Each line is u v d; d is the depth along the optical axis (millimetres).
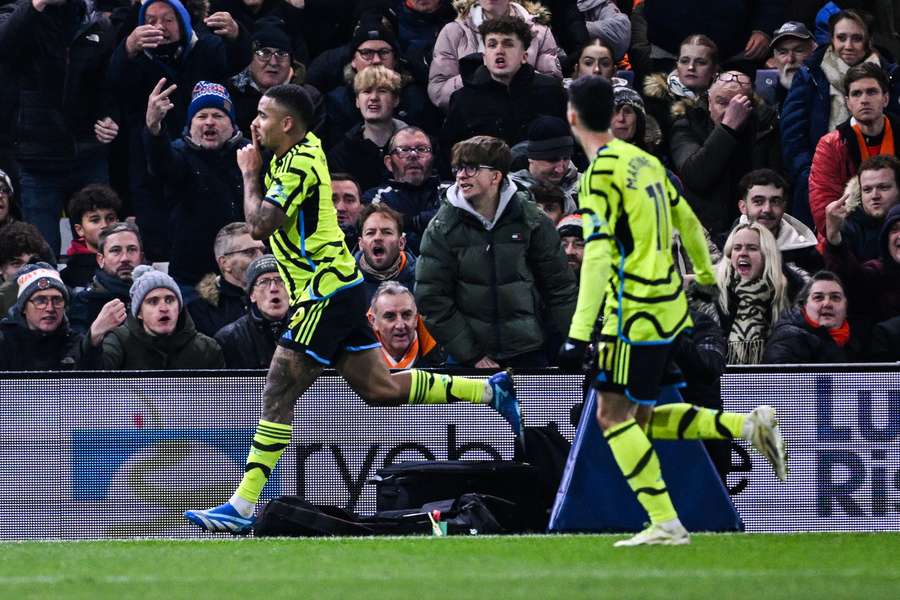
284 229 26094
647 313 22672
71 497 29406
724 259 32469
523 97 37750
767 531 28891
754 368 28891
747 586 19156
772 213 35094
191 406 29438
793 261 35188
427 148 36188
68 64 39438
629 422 23219
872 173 34500
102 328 30703
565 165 35156
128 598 18625
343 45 43406
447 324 29844
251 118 40188
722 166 37656
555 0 43094
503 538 25297
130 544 25797
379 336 30594
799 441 28922
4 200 36344
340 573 20844
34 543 26859
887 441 28812
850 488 28859
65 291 31422
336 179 35500
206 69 39781
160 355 30938
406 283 33125
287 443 26484
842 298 30984
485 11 39969
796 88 39031
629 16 45562
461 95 37969
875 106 36500
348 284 26188
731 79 38469
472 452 29391
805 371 28859
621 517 26297
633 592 18641
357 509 29469
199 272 37062
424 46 41500
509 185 29984
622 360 22797
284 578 20406
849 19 38562
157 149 35906
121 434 29453
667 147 39844
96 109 40031
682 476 26766
